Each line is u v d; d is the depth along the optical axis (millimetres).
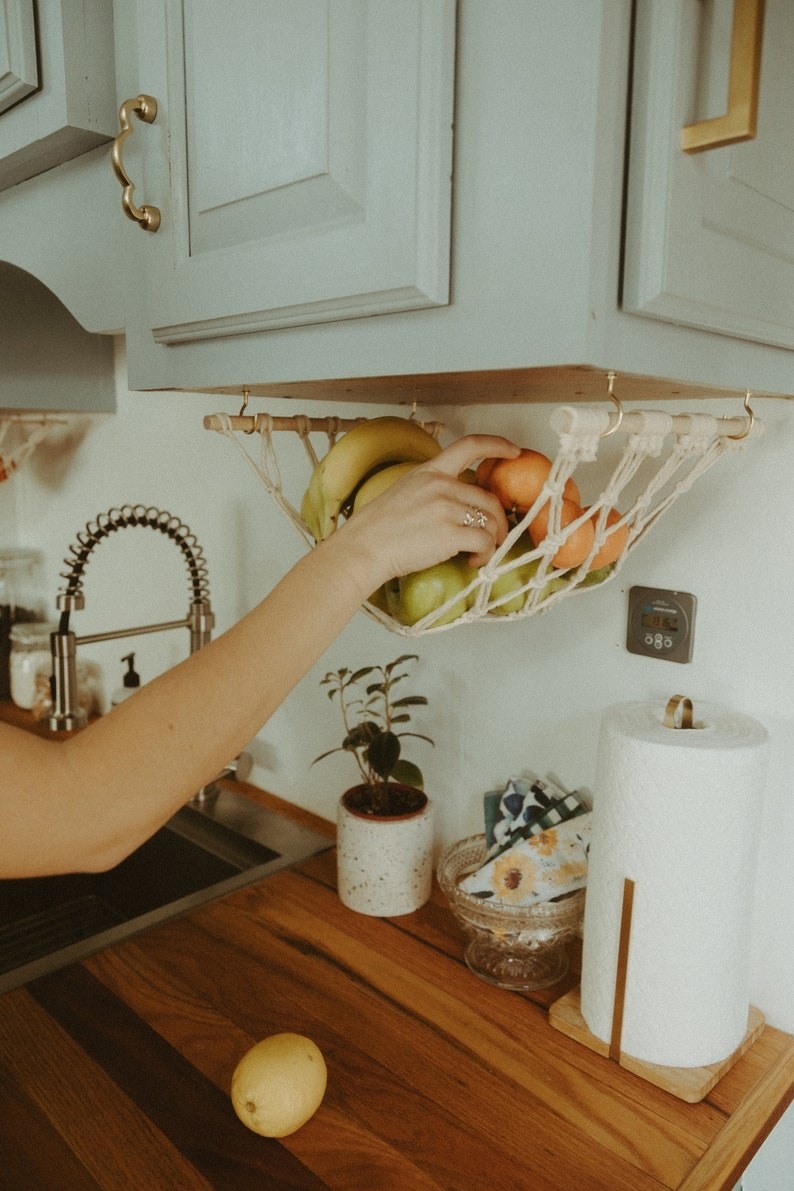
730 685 816
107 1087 710
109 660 1664
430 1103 695
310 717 1258
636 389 704
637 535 705
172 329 700
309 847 1155
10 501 1910
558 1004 806
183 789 493
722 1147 652
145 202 697
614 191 448
